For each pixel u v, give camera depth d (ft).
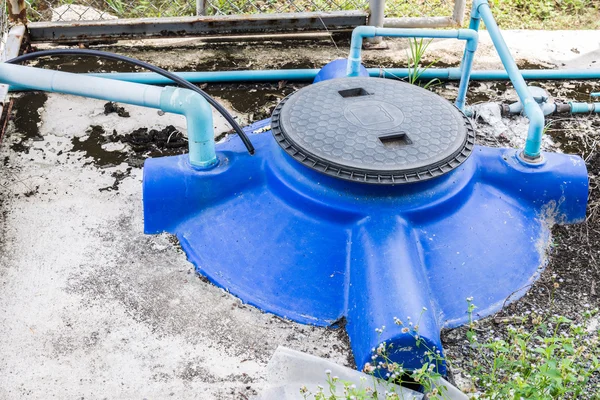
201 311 7.81
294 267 7.92
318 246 7.91
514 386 5.94
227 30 13.10
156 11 14.97
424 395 6.73
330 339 7.51
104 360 7.20
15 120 10.96
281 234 8.07
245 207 8.45
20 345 7.31
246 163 8.64
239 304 7.89
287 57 13.19
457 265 7.92
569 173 8.84
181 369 7.15
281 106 8.79
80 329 7.54
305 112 8.59
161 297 7.98
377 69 12.37
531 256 8.52
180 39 13.67
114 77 11.88
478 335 7.58
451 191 8.12
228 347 7.41
